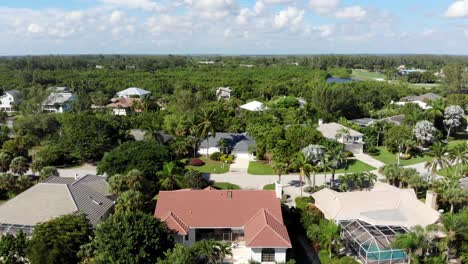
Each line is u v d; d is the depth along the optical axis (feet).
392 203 168.86
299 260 144.97
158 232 126.52
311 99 461.37
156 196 205.36
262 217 148.46
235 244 152.66
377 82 593.42
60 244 123.95
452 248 141.79
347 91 422.00
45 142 312.09
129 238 118.93
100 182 188.14
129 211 137.18
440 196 181.98
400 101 507.30
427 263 135.03
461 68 555.28
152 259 121.29
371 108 453.17
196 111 353.51
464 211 146.41
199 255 128.67
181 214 152.97
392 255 139.13
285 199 205.36
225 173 255.70
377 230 147.95
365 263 139.33
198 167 269.23
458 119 346.74
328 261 139.33
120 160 208.95
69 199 160.45
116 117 335.47
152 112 395.75
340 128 312.71
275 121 329.93
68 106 456.86
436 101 411.54
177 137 305.53
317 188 220.43
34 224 146.82
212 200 159.63
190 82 639.35
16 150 268.00
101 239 119.85
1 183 193.98
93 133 272.51
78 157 267.59
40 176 216.33
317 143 265.13
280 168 222.69
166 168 202.80
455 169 242.58
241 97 546.67
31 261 118.93
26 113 381.40
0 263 124.16
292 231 163.02
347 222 157.99
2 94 548.31
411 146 290.15
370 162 278.67
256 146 284.00
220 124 317.22
